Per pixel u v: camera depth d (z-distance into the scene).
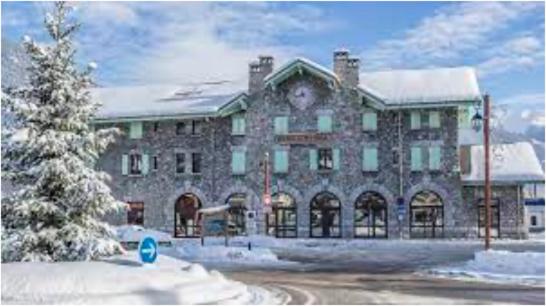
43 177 23.08
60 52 23.94
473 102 55.62
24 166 23.84
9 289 18.08
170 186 61.97
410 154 57.44
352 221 57.88
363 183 57.91
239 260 38.12
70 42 24.16
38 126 23.72
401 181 57.22
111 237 24.19
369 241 54.06
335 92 58.78
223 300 19.73
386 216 57.47
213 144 61.12
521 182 56.22
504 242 52.28
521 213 56.81
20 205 22.84
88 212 23.73
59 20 24.08
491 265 30.53
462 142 62.25
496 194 57.16
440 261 37.25
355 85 58.47
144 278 19.09
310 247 49.50
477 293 22.62
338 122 58.66
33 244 22.92
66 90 23.86
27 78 23.95
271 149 59.81
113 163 63.47
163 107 62.31
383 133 57.91
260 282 26.61
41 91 23.95
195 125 61.94
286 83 59.88
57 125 23.81
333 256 41.59
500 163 58.19
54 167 23.11
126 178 63.12
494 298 21.27
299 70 59.00
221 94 64.19
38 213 23.12
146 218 62.50
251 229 59.38
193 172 61.66
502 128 64.06
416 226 57.16
